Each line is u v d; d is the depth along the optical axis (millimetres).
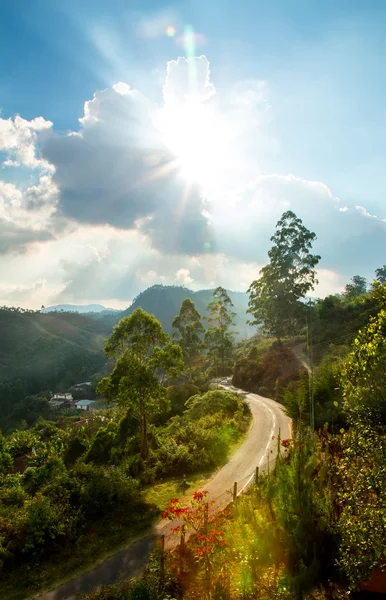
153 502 14367
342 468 6633
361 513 5695
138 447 20875
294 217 46969
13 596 9461
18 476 18172
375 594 7105
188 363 51812
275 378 39594
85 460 22562
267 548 8430
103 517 13141
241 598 7664
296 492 8297
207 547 8578
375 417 6320
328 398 16234
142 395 18312
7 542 10945
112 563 10594
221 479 16469
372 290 7219
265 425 25672
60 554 11195
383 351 6324
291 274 46750
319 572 7695
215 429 22516
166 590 8539
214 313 59188
